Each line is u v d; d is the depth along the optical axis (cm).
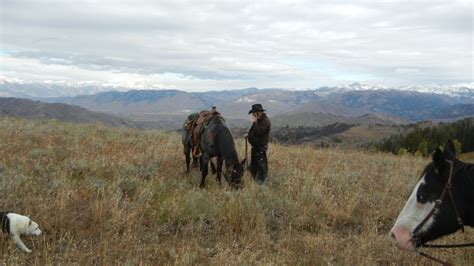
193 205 822
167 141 1766
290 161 1451
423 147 3878
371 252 687
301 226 827
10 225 616
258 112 1100
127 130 2125
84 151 1323
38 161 1123
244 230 751
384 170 1508
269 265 594
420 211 445
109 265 581
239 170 1002
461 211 434
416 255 678
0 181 880
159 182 991
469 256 684
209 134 1032
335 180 1163
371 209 943
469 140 5897
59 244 644
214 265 598
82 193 867
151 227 746
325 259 639
